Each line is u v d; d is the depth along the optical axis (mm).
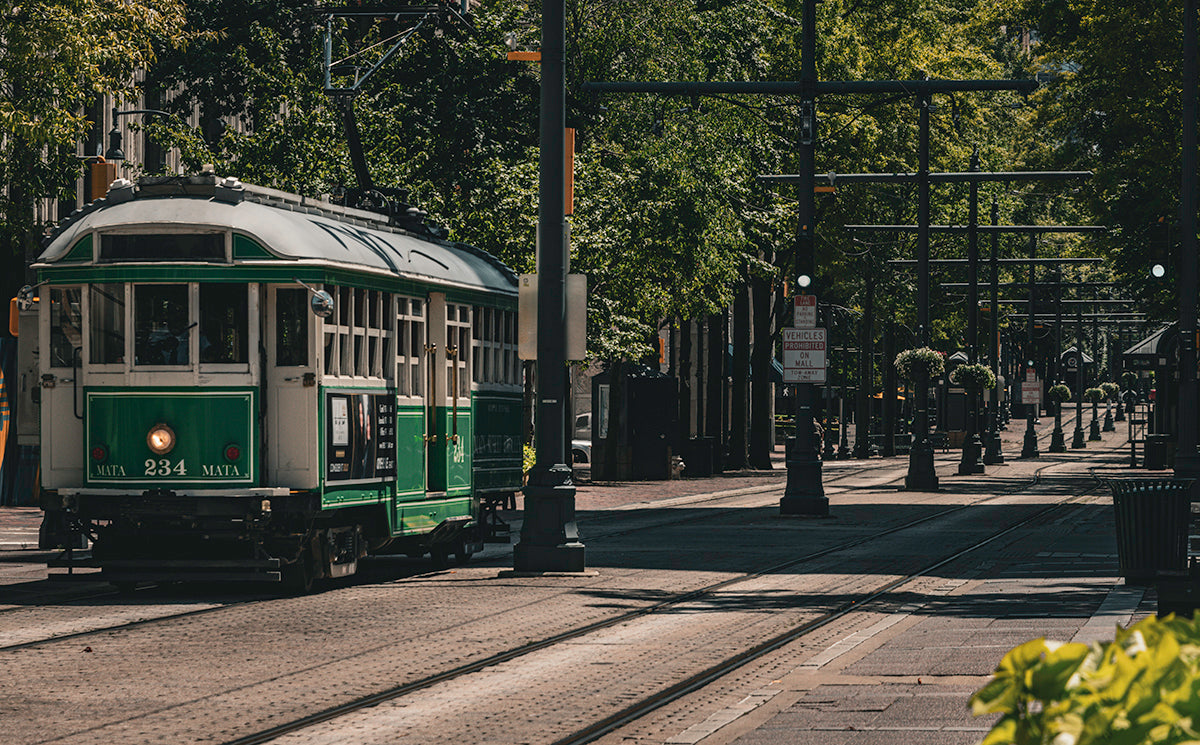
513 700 17438
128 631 23172
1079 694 4609
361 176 47281
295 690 18016
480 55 63250
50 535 28312
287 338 27844
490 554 38719
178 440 27641
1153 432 107875
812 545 40281
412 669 19625
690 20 68250
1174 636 4695
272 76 57250
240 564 27344
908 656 20078
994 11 79562
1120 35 67625
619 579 31328
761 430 96312
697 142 67000
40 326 28625
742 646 21812
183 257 27875
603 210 62938
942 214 109938
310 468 27641
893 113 97062
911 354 72750
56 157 49688
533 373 71312
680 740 14836
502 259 57906
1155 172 68688
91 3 45250
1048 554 36906
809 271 52000
